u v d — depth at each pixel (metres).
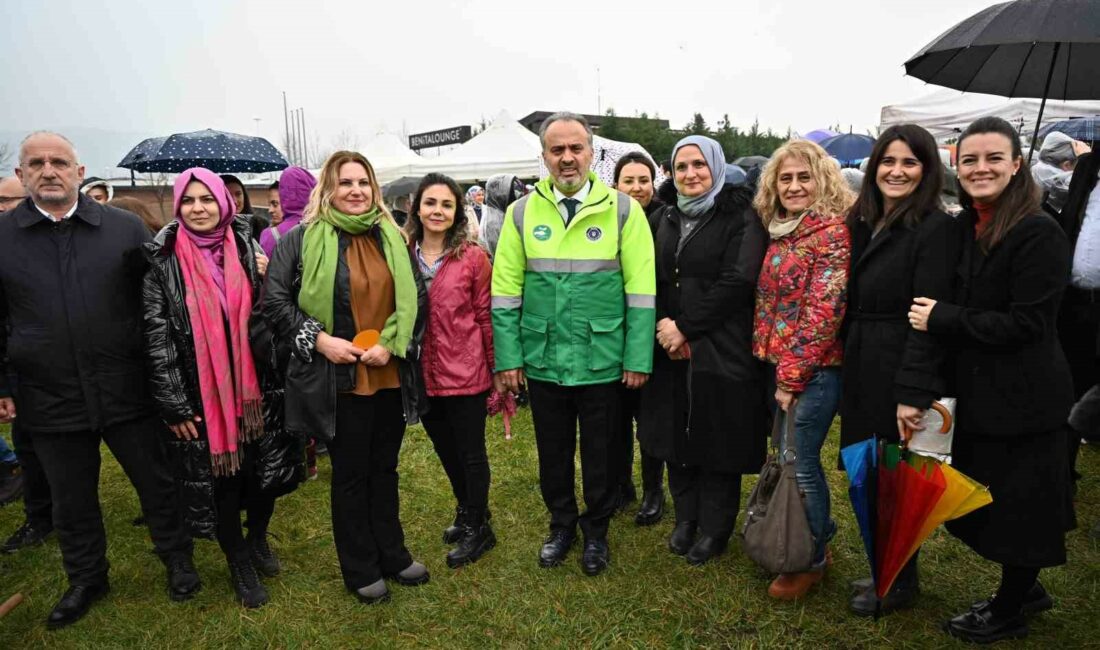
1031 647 2.34
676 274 2.82
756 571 2.88
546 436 2.93
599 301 2.78
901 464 2.28
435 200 2.93
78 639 2.57
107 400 2.62
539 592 2.79
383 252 2.66
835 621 2.54
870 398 2.37
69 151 2.52
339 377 2.54
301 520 3.49
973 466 2.28
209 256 2.62
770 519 2.55
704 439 2.77
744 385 2.72
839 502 3.52
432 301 2.95
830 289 2.42
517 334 2.89
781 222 2.57
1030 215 2.11
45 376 2.54
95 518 2.75
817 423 2.55
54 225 2.54
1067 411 2.15
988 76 3.62
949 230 2.24
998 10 3.00
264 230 4.32
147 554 3.20
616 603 2.69
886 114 9.30
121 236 2.65
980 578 2.79
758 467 2.80
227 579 2.96
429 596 2.79
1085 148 5.02
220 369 2.56
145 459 2.75
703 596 2.72
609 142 5.72
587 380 2.80
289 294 2.61
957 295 2.23
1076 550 2.95
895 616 2.55
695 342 2.75
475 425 3.02
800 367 2.44
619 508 3.52
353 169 2.61
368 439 2.67
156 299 2.51
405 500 3.70
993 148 2.11
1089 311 2.91
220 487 2.68
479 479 3.05
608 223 2.76
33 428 2.59
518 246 2.86
